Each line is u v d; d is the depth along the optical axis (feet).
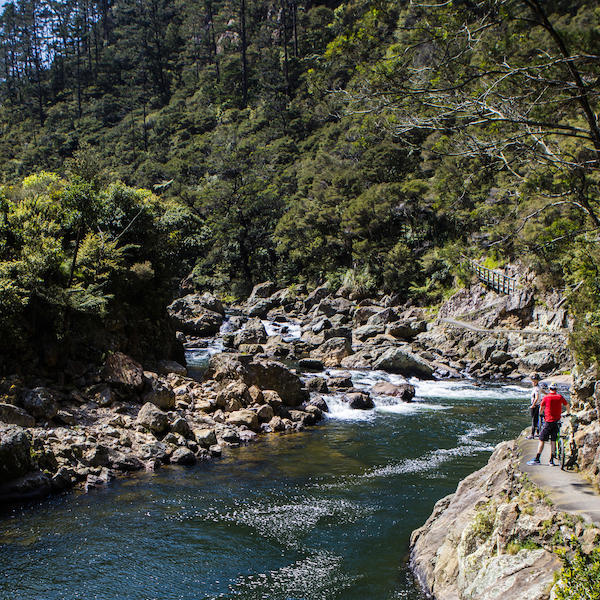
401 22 32.14
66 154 370.73
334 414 72.33
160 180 262.67
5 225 66.33
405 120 33.88
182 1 504.84
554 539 22.74
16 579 30.12
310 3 396.78
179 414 61.41
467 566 26.05
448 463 51.93
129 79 461.78
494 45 32.40
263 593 29.25
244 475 47.91
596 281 37.60
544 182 36.50
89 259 71.67
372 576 31.04
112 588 29.53
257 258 220.43
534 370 105.60
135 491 43.29
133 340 78.28
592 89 31.07
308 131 303.27
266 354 110.83
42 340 63.05
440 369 105.91
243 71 380.17
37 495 41.19
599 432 28.07
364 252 173.06
